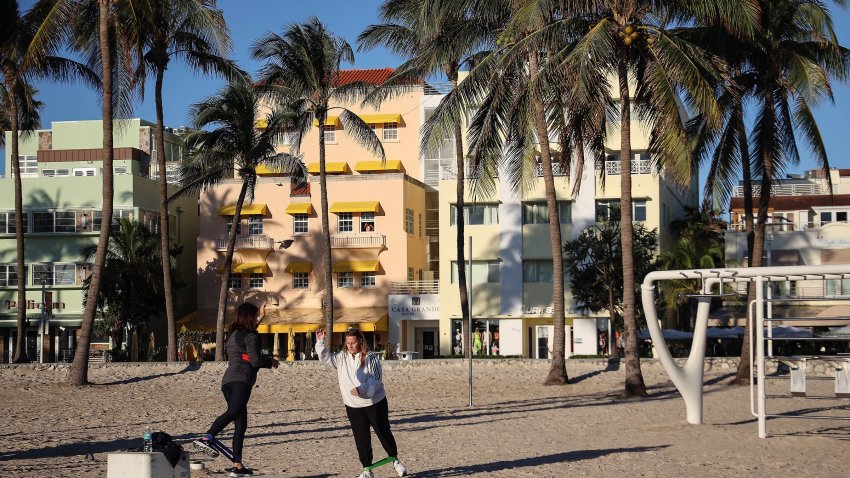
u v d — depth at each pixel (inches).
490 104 1204.5
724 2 1079.0
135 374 1501.0
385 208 2711.6
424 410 1072.8
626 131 1181.1
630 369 1190.3
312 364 1556.3
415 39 1771.7
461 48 1423.5
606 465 629.0
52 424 950.4
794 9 1247.5
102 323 2474.2
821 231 2431.1
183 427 911.0
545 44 1116.5
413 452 703.1
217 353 1820.9
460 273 1758.1
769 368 1429.6
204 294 2765.7
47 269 2726.4
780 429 837.8
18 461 658.8
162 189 1699.1
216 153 1936.5
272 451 712.4
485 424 914.7
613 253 2148.1
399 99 2925.7
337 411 1064.8
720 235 2714.1
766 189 1289.4
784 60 1246.9
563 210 2465.6
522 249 2486.5
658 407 1056.2
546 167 1373.0
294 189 2758.4
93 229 2714.1
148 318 2507.4
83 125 3034.0
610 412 1014.4
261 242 2731.3
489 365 1517.0
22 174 3127.5
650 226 2422.5
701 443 741.3
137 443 781.3
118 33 1413.6
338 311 2679.6
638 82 1182.3
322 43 1829.5
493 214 2514.8
